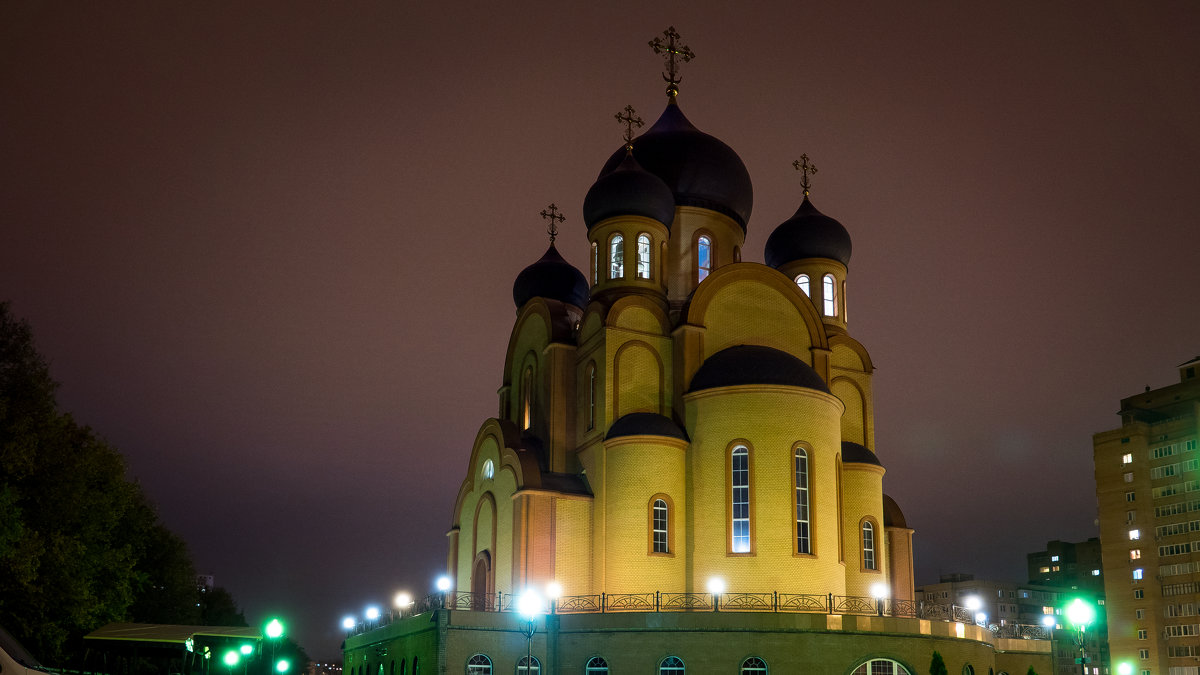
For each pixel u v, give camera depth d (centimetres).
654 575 4200
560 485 4456
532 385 5200
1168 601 9650
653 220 4938
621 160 5328
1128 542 10025
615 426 4425
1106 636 11500
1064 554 14212
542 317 5112
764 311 4791
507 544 4516
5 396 4125
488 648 3838
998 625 5066
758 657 3703
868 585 4709
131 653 3794
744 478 4244
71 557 4331
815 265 5409
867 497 4822
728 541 4181
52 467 4381
